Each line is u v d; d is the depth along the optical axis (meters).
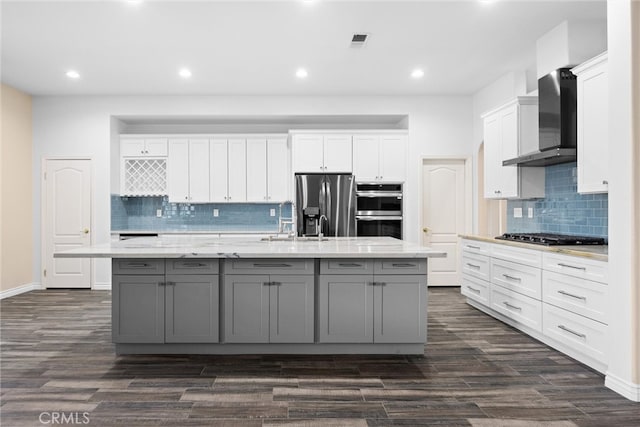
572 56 3.90
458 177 6.54
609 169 2.78
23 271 6.12
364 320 3.38
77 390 2.76
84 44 4.38
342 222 6.25
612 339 2.77
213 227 6.99
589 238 3.79
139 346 3.44
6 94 5.77
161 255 3.18
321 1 3.53
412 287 3.38
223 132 7.01
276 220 7.00
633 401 2.60
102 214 6.35
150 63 4.94
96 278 6.34
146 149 6.65
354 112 6.39
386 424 2.34
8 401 2.60
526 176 4.55
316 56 4.75
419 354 3.44
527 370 3.12
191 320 3.38
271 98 6.36
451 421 2.37
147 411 2.47
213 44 4.39
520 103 4.44
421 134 6.43
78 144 6.34
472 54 4.73
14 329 4.17
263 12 3.71
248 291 3.38
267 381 2.91
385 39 4.31
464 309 5.05
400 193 6.38
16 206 5.97
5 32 4.08
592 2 3.58
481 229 6.37
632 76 2.60
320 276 3.36
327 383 2.88
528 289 3.83
